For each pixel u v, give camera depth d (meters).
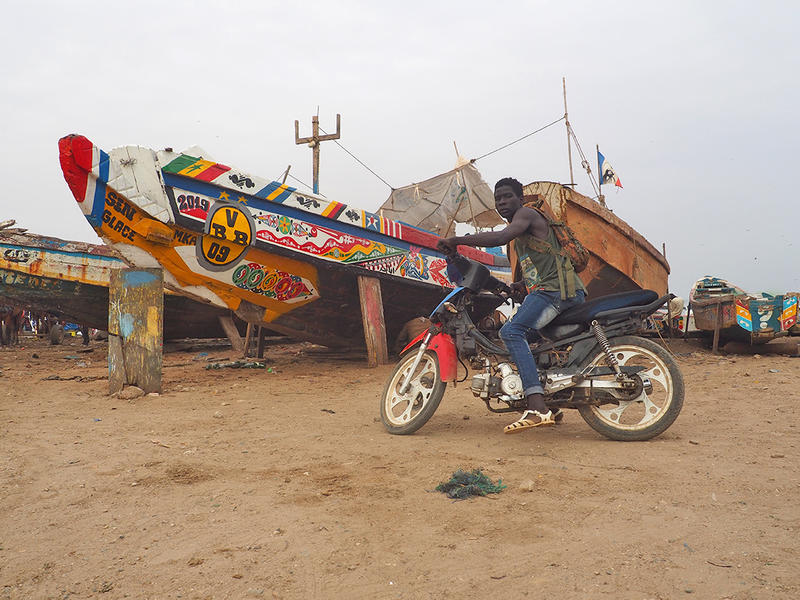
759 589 1.85
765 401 5.11
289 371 9.03
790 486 2.86
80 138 6.47
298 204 8.45
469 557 2.17
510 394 4.09
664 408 3.88
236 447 4.02
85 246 12.69
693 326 11.33
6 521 2.64
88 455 3.79
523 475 3.18
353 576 2.05
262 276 8.47
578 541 2.28
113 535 2.46
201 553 2.27
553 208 9.39
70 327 23.95
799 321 8.97
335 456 3.73
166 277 7.71
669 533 2.33
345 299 9.73
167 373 8.84
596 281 10.18
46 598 1.94
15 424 4.85
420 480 3.15
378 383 7.53
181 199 7.30
